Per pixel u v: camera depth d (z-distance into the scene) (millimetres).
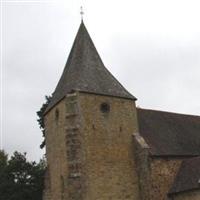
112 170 30500
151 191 30156
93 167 29922
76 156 29844
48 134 34562
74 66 33875
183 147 33531
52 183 33000
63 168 31125
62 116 31969
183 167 31734
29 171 48438
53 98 34625
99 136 30891
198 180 29047
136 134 32281
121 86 33906
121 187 30391
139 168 31188
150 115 36219
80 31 35969
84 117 30781
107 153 30750
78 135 30234
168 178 31188
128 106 32906
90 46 35188
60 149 31875
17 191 46844
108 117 31719
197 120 38375
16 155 49312
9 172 48250
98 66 34219
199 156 31922
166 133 34625
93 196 29250
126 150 31594
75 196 29047
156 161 31203
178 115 37969
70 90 31422
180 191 29859
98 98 31797
